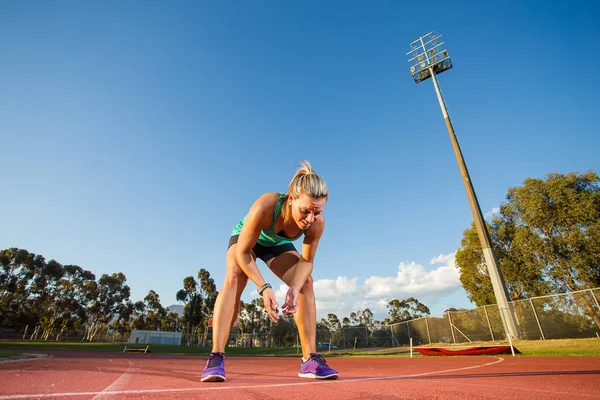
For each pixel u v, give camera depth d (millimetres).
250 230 2002
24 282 43469
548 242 18797
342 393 1451
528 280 19516
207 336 53906
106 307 52844
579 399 1310
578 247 17750
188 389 1523
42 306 45219
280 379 2207
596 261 17219
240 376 2678
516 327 12859
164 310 63500
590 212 17422
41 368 2828
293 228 2143
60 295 47188
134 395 1319
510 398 1335
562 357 6668
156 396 1300
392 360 8320
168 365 4957
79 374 2355
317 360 2240
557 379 2184
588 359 5750
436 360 7469
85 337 50125
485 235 14891
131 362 5688
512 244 20219
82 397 1242
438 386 1742
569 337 11727
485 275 21125
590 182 18656
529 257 19344
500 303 13562
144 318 60531
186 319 52844
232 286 2170
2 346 19016
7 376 1964
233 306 2150
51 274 46469
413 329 19891
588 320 11586
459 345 12758
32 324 43656
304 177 1903
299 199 1878
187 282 55812
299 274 2146
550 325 12211
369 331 25062
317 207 1868
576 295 12008
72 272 50156
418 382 1976
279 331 47781
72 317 47375
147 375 2477
